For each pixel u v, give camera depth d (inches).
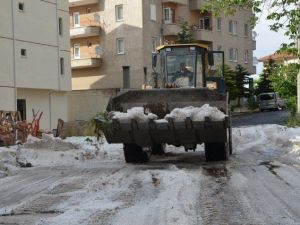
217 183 407.2
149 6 1958.7
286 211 306.0
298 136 774.5
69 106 1806.1
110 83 1979.6
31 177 487.8
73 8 2055.9
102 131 535.8
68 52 1593.3
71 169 536.1
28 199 366.9
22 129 932.6
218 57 665.0
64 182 434.6
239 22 2469.2
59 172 515.8
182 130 515.5
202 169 497.7
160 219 283.1
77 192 381.7
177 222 274.7
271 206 319.9
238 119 1695.4
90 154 641.6
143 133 526.6
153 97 551.8
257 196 352.5
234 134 965.2
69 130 1159.6
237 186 392.5
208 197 348.5
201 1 2182.6
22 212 319.3
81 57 2050.9
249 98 2388.0
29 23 1432.1
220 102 540.1
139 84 1914.4
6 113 967.6
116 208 318.0
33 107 1472.7
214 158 562.3
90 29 1980.8
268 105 2288.4
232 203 328.8
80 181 441.4
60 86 1552.7
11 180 472.7
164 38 2028.8
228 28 2391.7
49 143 655.8
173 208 309.1
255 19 571.8
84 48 2044.8
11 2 1371.8
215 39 2285.9
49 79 1504.7
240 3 554.6
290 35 538.3
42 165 587.2
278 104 2289.6
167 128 514.9
